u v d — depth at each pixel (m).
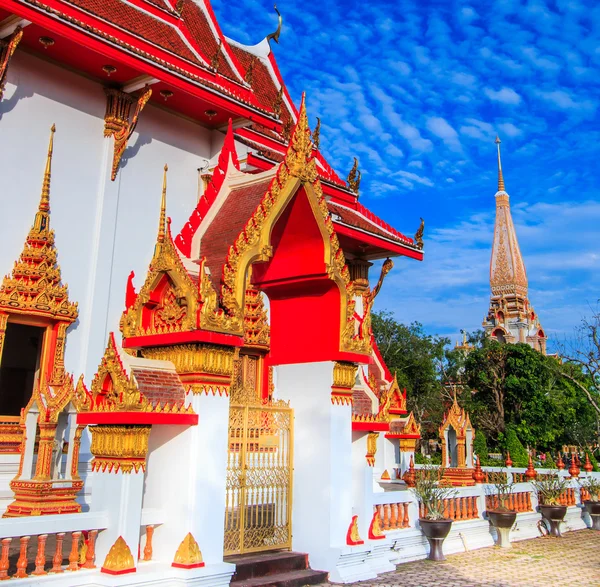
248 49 23.02
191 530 6.88
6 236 11.75
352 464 10.02
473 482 15.35
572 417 43.22
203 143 15.84
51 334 12.07
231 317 7.48
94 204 13.24
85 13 12.40
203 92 14.17
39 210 12.05
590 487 17.47
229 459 8.31
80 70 13.14
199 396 7.21
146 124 14.54
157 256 7.72
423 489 11.57
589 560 11.85
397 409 17.61
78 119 13.14
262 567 8.18
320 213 8.86
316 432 9.22
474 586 9.18
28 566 6.92
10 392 13.43
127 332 7.90
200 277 7.27
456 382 45.28
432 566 10.60
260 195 8.76
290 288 9.73
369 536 9.90
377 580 9.19
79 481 10.05
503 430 41.28
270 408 9.05
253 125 18.06
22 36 11.82
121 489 6.54
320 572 8.64
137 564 6.60
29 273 11.76
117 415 6.59
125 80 13.47
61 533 6.26
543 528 15.21
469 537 12.71
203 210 9.00
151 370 7.17
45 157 12.51
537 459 36.66
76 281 12.73
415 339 43.81
